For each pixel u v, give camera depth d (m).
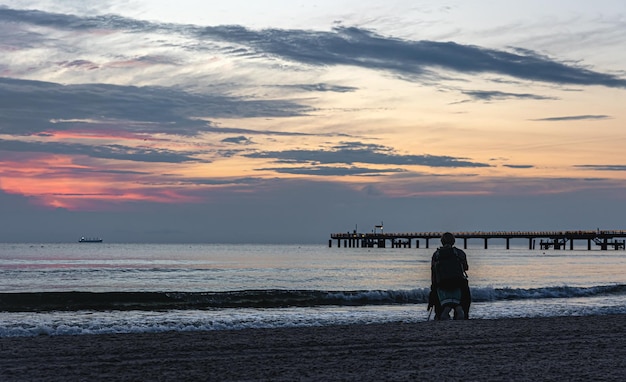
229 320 14.79
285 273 61.44
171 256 128.25
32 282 47.19
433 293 14.53
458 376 7.29
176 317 15.84
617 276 52.88
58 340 10.41
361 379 7.10
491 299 23.39
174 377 7.21
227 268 73.06
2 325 13.18
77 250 192.00
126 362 8.25
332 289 38.22
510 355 8.90
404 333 11.33
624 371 7.66
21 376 7.23
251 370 7.67
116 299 19.81
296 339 10.54
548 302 21.88
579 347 9.75
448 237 14.76
